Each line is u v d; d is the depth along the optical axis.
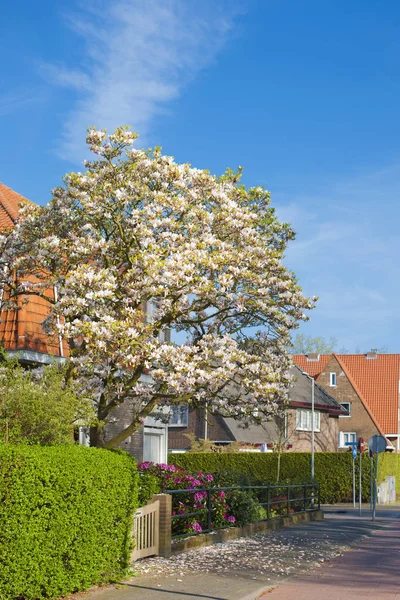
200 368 14.82
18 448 9.12
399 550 17.39
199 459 39.59
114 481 11.32
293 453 39.34
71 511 9.98
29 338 18.05
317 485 26.27
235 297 15.67
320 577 12.92
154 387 16.44
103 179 16.20
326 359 63.84
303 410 48.22
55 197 16.33
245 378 15.02
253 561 14.19
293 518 23.12
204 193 16.53
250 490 20.23
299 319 16.69
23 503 8.97
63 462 9.79
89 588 10.84
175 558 14.06
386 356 64.44
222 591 11.01
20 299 18.36
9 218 20.27
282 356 17.50
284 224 20.06
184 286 14.81
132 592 10.70
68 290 14.71
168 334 18.91
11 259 16.20
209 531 16.86
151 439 25.92
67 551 9.96
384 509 35.22
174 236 15.23
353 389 56.12
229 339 15.78
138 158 16.09
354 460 37.78
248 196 19.36
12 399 11.20
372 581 12.58
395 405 61.03
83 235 16.42
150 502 14.01
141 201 16.25
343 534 20.30
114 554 11.52
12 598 8.91
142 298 15.25
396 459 45.94
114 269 15.55
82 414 12.54
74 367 15.16
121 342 14.11
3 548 8.72
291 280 16.56
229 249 15.66
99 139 16.11
